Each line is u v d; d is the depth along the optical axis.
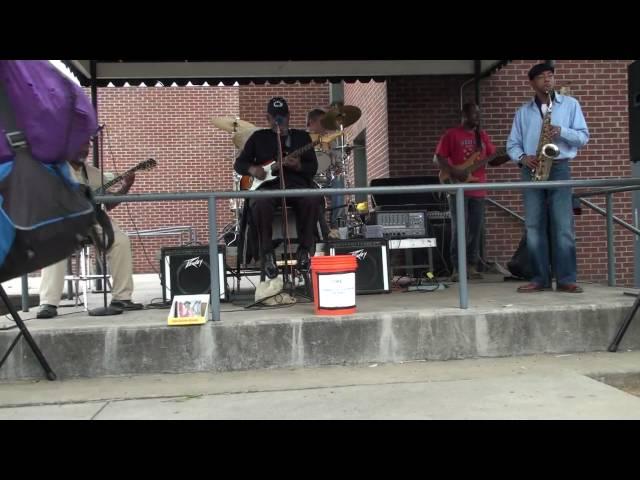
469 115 6.30
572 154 4.92
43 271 4.56
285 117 4.89
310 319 4.07
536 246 5.11
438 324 4.16
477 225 6.41
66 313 4.80
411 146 7.34
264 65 6.99
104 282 4.54
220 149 12.05
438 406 3.14
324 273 4.18
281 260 5.41
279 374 3.91
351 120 7.49
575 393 3.32
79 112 2.62
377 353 4.10
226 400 3.37
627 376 3.77
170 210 11.86
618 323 4.32
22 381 3.88
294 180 5.00
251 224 5.23
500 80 7.41
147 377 3.91
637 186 4.96
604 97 7.45
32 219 2.53
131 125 11.88
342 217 7.78
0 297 3.70
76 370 3.92
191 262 4.98
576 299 4.58
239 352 4.02
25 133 2.55
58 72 2.64
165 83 7.09
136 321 4.16
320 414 3.06
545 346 4.24
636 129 4.36
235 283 7.03
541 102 5.07
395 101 7.33
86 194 2.84
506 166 7.41
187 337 4.00
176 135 12.00
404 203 6.70
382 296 5.26
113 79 6.98
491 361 4.10
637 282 7.47
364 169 9.62
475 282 6.31
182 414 3.13
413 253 6.82
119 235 4.82
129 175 5.22
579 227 7.41
